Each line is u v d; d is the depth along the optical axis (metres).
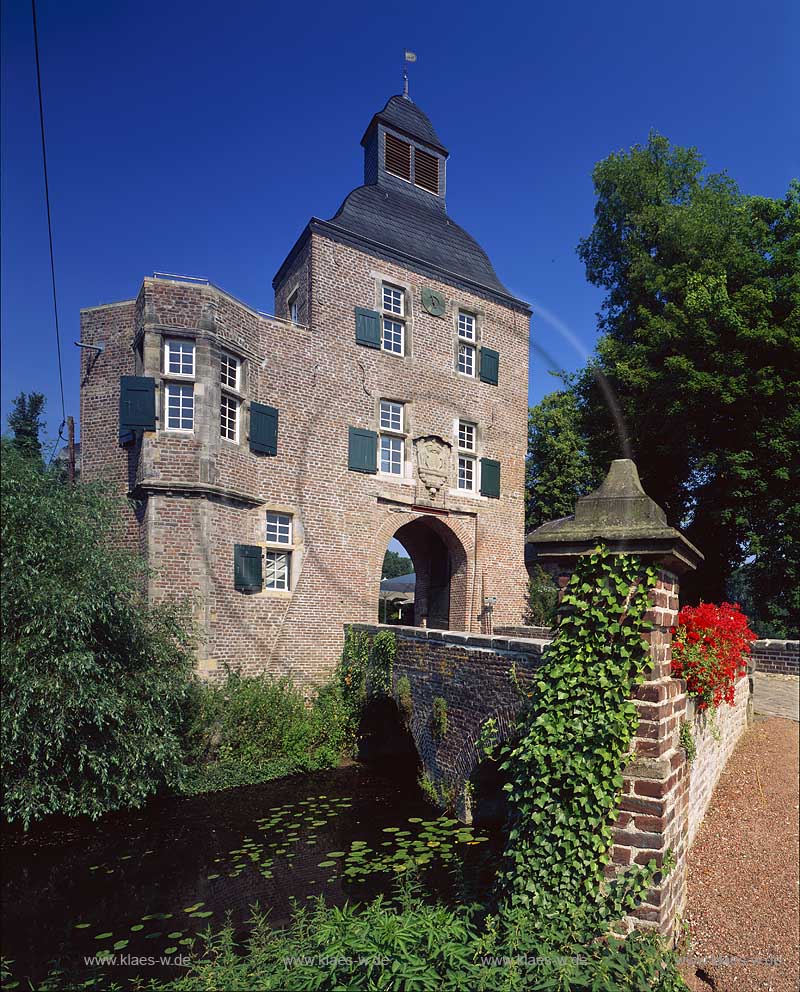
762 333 11.47
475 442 11.96
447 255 13.54
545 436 17.06
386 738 9.74
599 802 3.47
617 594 3.65
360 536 10.20
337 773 9.12
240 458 7.91
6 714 6.15
